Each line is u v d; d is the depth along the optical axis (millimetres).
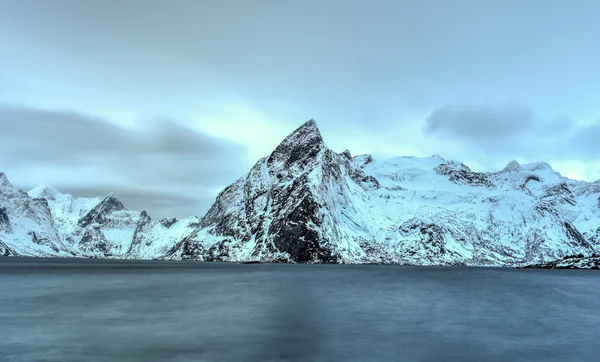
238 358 37969
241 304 73125
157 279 135375
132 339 44750
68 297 80750
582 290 109438
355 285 115125
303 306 71562
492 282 134125
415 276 161625
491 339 47125
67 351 39688
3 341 43500
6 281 120438
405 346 43094
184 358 37719
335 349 41438
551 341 46625
